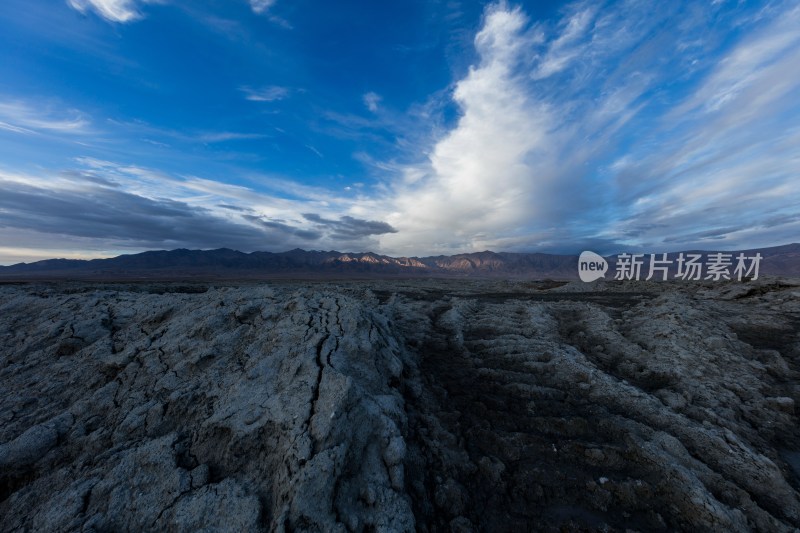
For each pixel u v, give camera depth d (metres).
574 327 19.89
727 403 10.96
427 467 7.51
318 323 10.62
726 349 14.08
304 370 8.20
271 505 5.71
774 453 8.77
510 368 13.70
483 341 16.61
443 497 6.86
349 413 6.95
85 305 15.07
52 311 14.77
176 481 6.15
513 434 9.11
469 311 24.77
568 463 8.20
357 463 6.43
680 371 12.70
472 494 7.24
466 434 9.19
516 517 6.77
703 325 16.44
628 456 8.24
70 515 5.82
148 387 9.11
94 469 6.78
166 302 14.66
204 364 9.63
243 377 8.55
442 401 10.70
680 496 7.04
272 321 11.33
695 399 11.25
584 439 8.99
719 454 8.42
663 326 16.42
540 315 21.50
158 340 11.03
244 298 13.02
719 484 7.46
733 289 30.61
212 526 5.38
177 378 9.21
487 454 8.52
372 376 9.01
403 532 5.47
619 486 7.35
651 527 6.54
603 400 11.02
